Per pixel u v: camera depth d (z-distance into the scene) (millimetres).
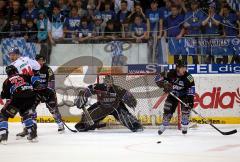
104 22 30719
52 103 22891
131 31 29516
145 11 31828
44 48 28828
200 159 15008
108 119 25453
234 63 27531
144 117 26406
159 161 14648
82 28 30219
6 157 15539
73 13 30734
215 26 29078
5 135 19109
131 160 14891
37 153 16500
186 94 22188
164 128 22328
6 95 19156
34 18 31062
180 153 16453
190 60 27969
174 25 29484
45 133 23125
